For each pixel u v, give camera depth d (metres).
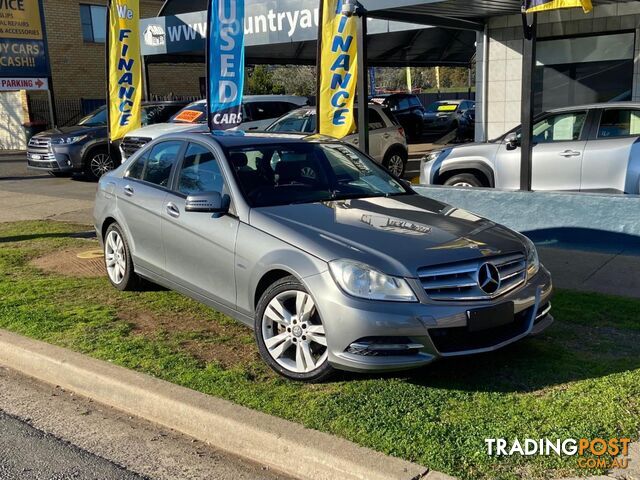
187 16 16.72
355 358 4.24
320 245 4.50
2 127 27.34
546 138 9.31
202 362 4.96
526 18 8.24
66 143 16.75
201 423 4.15
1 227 10.99
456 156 10.03
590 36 12.23
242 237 4.98
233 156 5.57
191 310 6.26
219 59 10.02
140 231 6.29
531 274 4.80
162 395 4.38
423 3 8.79
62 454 3.99
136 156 6.76
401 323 4.16
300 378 4.54
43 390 4.96
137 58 12.62
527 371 4.64
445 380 4.54
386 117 15.02
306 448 3.69
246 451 3.94
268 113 16.84
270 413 4.10
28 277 7.59
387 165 14.91
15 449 4.06
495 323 4.37
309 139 6.22
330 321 4.28
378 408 4.12
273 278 4.81
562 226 8.43
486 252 4.52
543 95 12.95
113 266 6.98
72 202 13.73
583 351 4.98
